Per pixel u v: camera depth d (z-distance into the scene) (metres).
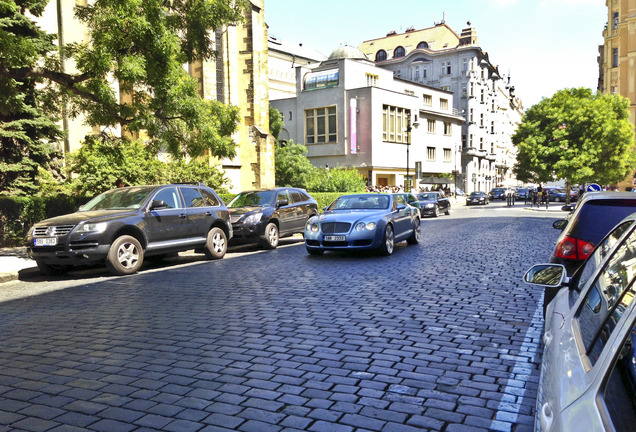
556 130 38.84
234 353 4.80
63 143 22.70
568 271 5.34
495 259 11.20
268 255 13.11
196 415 3.46
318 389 3.90
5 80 12.66
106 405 3.64
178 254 13.92
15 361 4.69
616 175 41.06
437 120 61.69
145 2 11.92
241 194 15.79
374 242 11.69
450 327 5.64
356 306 6.74
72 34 24.03
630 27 48.78
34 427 3.30
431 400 3.67
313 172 41.12
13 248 13.80
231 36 28.84
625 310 1.46
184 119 13.52
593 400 1.25
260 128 30.95
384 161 51.38
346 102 50.53
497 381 4.03
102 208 10.91
